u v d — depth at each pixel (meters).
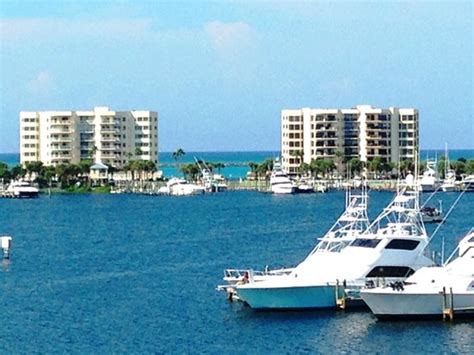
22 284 173.88
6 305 151.62
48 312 145.25
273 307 136.25
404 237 138.50
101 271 191.38
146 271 189.88
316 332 125.44
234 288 140.75
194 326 132.25
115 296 158.25
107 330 132.00
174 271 189.25
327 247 144.62
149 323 135.50
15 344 125.00
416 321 128.25
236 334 126.50
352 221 152.75
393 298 127.44
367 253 137.88
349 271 137.12
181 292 160.12
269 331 127.06
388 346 118.81
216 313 139.88
